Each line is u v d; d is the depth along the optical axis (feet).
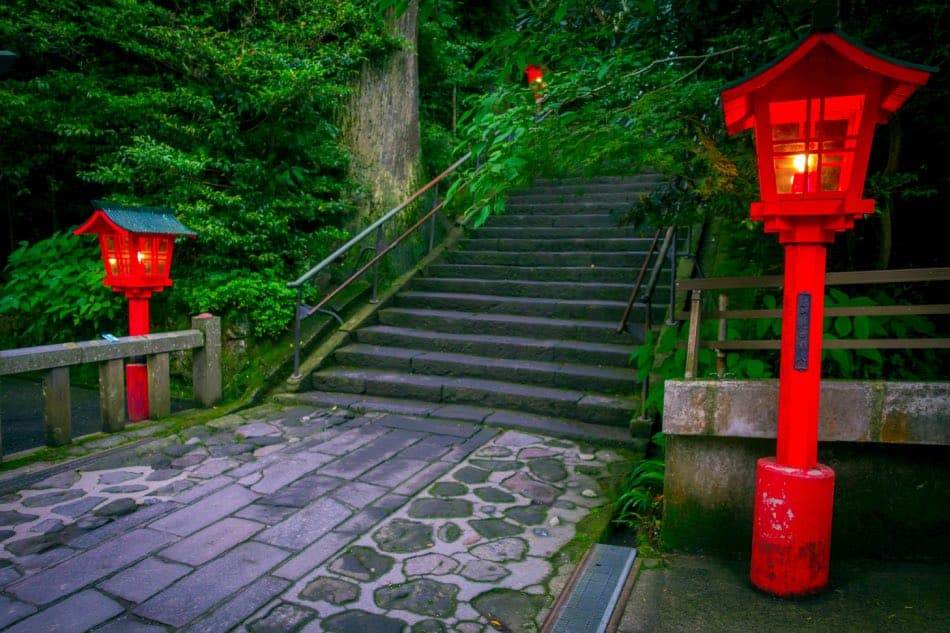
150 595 9.05
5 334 25.05
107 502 12.12
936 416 9.48
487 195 12.06
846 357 12.91
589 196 29.25
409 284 24.64
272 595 9.05
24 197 28.48
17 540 10.64
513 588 9.30
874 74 7.40
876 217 15.23
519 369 18.54
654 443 15.12
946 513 9.84
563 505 12.14
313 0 25.63
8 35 21.53
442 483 13.07
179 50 21.76
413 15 27.14
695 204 13.33
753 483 10.20
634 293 16.88
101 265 22.70
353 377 19.38
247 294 20.21
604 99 12.40
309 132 24.08
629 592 9.25
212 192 21.12
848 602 8.86
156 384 17.07
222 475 13.46
